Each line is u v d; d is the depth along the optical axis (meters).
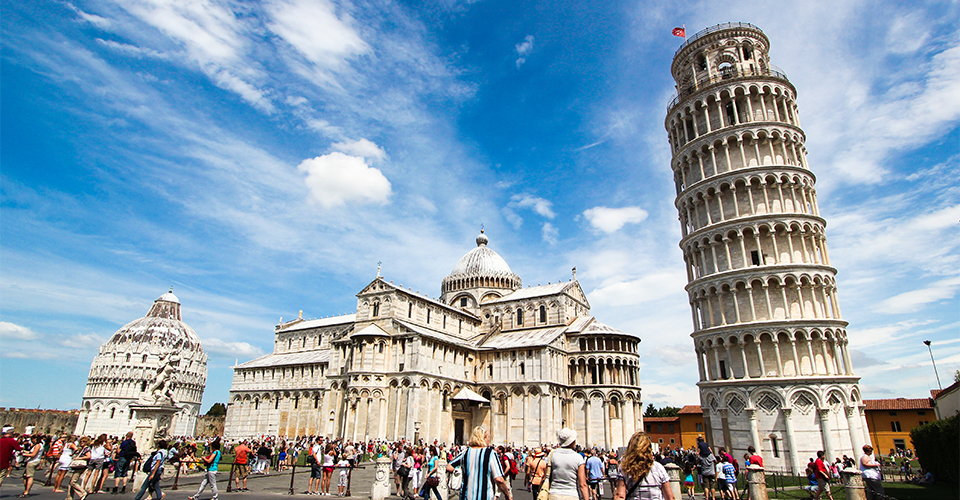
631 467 13.09
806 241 56.88
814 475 34.84
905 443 86.81
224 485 36.91
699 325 60.62
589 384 87.19
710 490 33.19
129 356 175.62
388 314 84.75
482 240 120.25
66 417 173.00
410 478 32.03
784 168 58.25
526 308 99.00
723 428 54.75
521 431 82.62
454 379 85.94
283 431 109.00
